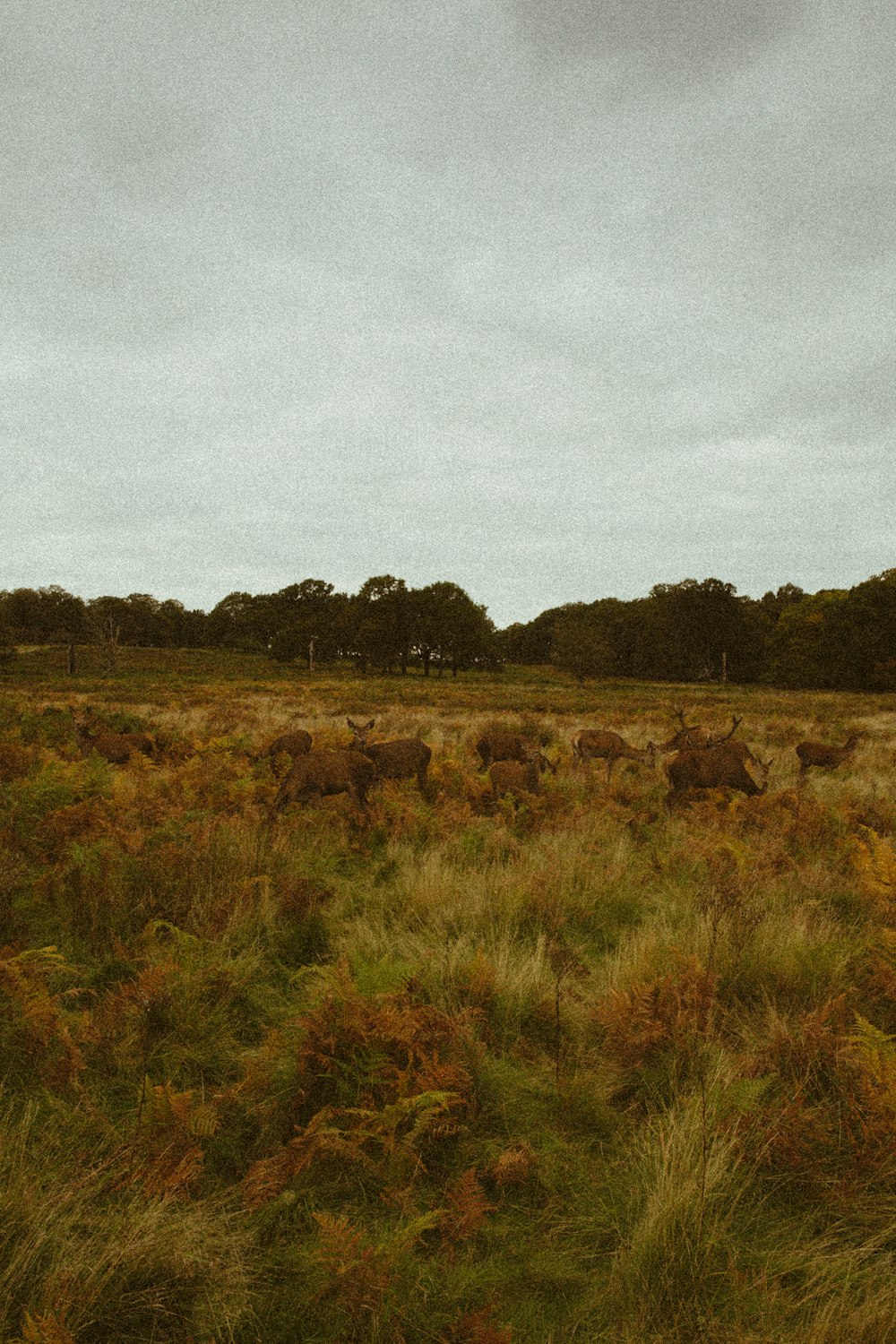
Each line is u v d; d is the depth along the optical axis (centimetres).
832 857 686
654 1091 330
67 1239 230
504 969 415
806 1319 213
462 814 810
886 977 399
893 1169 267
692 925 499
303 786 791
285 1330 213
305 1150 272
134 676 5488
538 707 3078
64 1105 302
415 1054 329
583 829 782
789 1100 299
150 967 410
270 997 414
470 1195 247
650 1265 226
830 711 3027
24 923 473
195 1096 320
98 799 750
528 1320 219
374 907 553
